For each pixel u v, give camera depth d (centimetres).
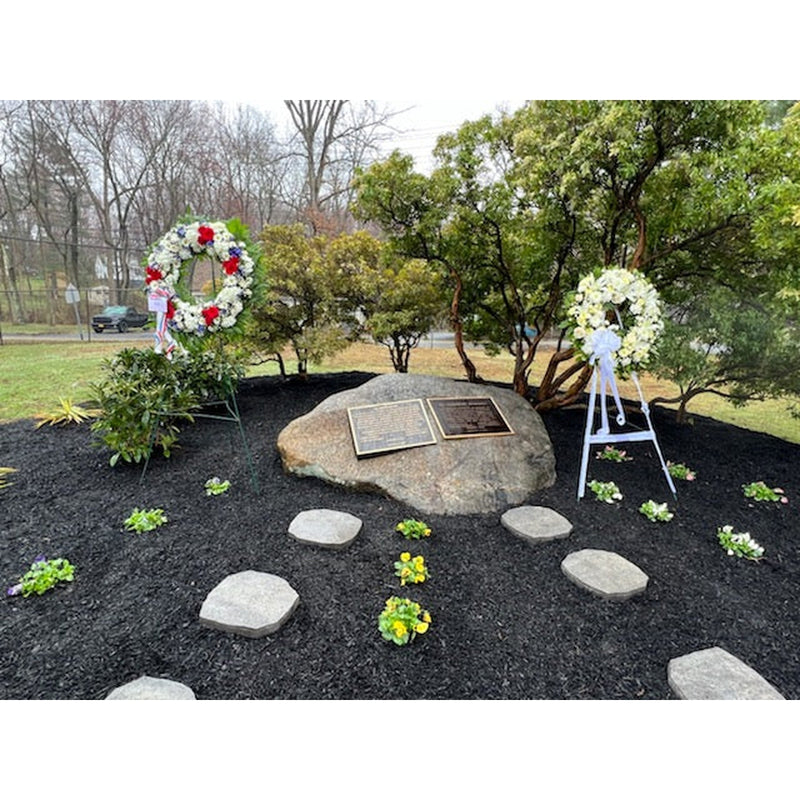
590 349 339
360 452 339
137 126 1711
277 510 302
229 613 206
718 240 391
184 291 338
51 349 1088
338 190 1927
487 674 190
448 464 335
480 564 260
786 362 397
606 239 446
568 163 345
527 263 496
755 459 421
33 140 1619
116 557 254
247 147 1895
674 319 474
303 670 187
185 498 318
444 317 601
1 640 196
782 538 300
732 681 186
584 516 314
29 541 267
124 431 353
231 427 457
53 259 2011
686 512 328
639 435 349
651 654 204
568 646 206
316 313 599
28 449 399
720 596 243
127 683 178
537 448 366
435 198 447
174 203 1841
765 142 325
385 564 254
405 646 201
